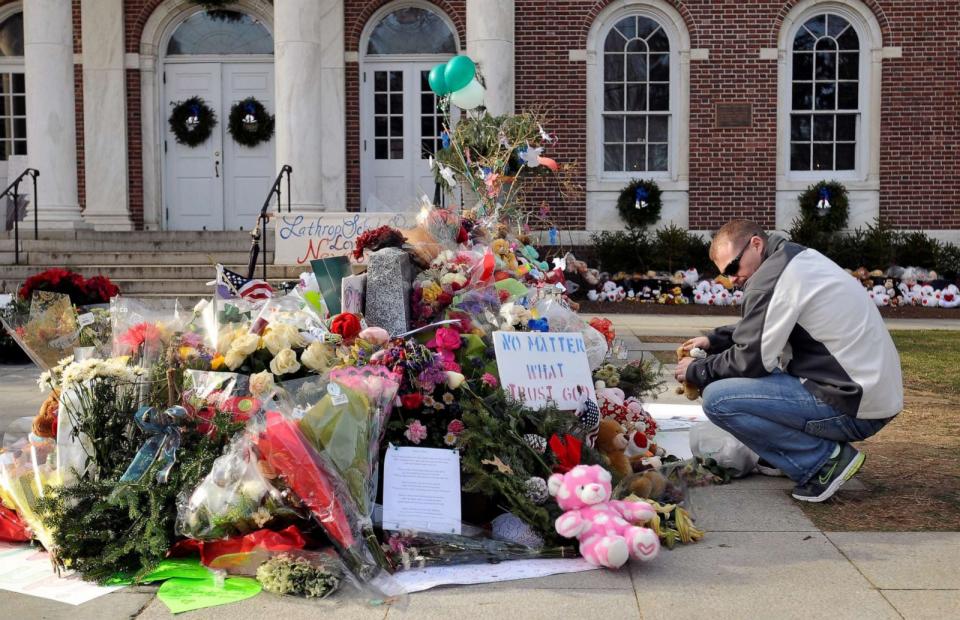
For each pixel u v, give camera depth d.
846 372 4.20
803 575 3.44
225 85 15.91
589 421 4.32
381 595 3.31
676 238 15.03
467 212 5.91
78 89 15.61
